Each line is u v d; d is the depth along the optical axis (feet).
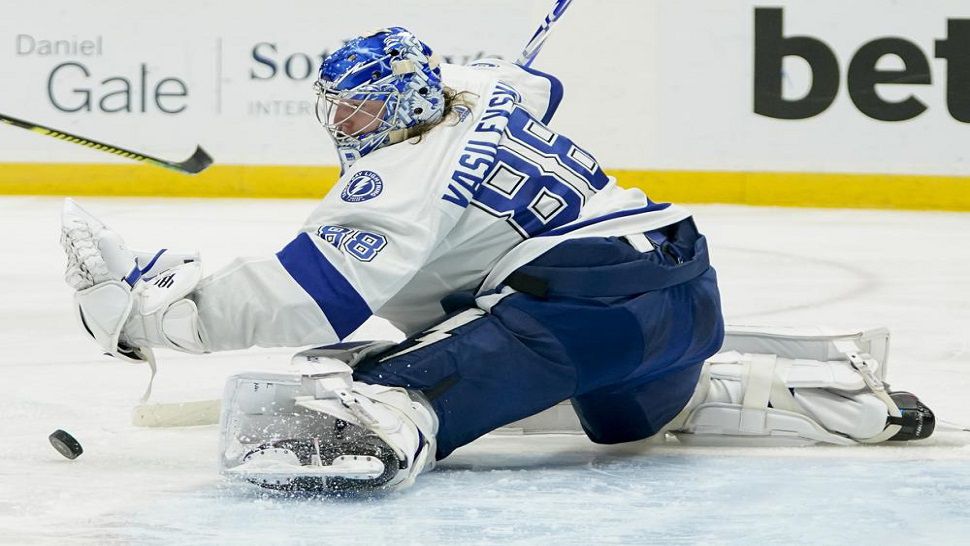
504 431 25.13
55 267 54.95
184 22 83.76
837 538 18.21
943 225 73.46
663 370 22.50
